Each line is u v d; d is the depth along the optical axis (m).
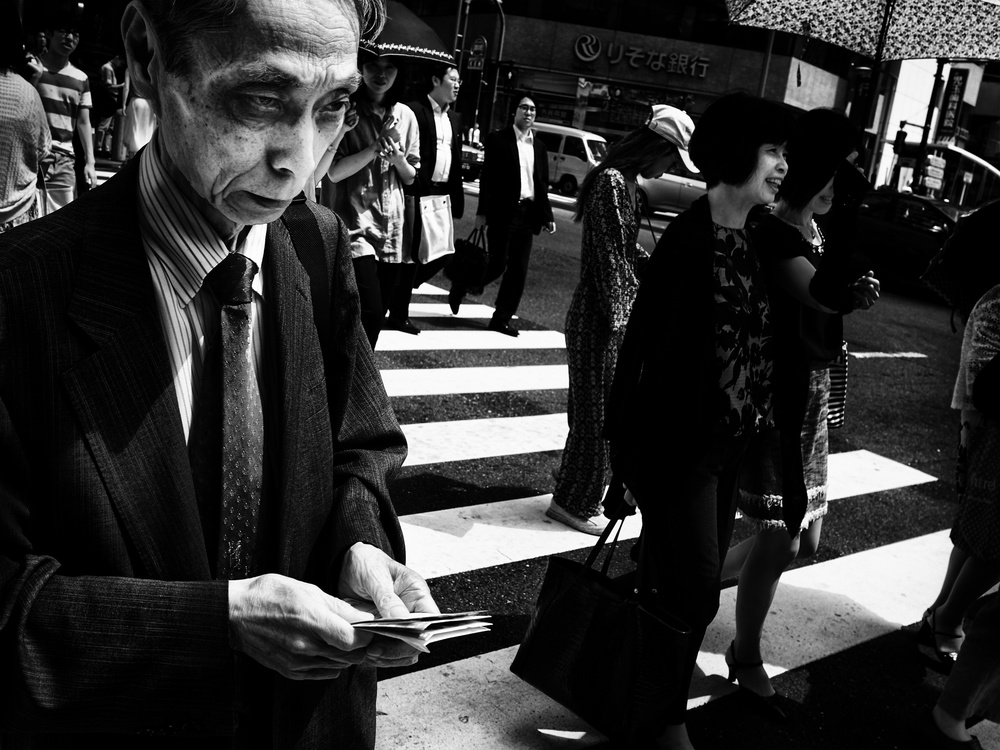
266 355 1.08
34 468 0.91
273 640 0.93
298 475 1.08
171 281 0.98
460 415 5.52
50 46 5.75
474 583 3.54
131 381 0.93
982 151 49.16
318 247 1.17
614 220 3.70
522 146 7.44
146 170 0.98
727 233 2.57
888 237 15.38
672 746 2.61
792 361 2.63
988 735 3.13
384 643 0.95
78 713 0.90
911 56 4.68
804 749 2.85
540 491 4.55
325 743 1.12
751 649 3.03
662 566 2.56
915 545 4.64
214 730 0.93
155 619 0.91
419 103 6.27
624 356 2.60
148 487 0.94
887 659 3.47
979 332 2.97
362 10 0.94
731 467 2.65
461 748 2.54
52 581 0.90
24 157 4.19
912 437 6.75
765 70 31.72
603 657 2.47
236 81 0.84
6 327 0.89
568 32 38.44
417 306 8.25
